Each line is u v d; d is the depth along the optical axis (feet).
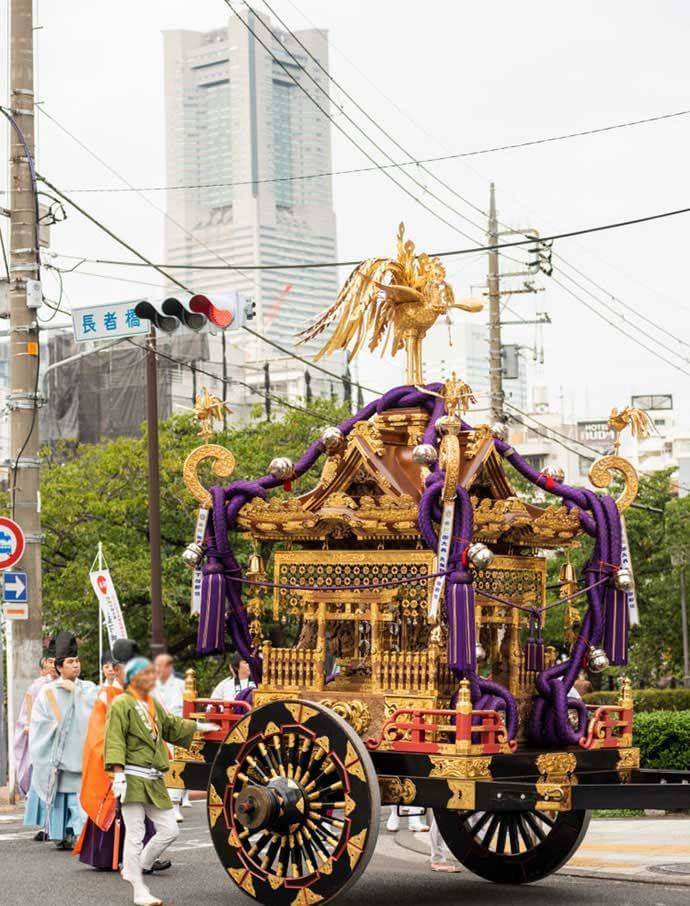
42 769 45.27
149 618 106.32
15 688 64.18
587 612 36.01
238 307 56.70
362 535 34.94
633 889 37.17
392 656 34.12
